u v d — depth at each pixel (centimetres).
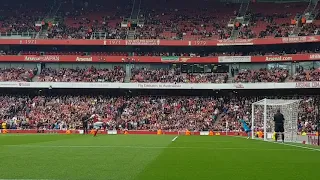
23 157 1517
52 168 1182
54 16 7662
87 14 7762
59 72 7044
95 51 7300
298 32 6781
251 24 7231
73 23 7519
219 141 3117
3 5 7906
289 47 6850
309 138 3344
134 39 7044
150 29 7362
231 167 1222
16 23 7475
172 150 1966
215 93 6769
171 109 6469
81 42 7056
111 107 6556
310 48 6756
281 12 7438
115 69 7119
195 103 6588
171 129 5988
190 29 7325
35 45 7212
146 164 1297
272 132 3859
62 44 7075
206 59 6850
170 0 8038
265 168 1202
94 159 1460
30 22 7500
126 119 6259
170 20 7569
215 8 7825
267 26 7106
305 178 1005
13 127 6028
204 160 1438
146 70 7056
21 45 7244
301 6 7494
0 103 6650
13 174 1050
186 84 6575
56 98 6788
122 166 1240
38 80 6831
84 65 7181
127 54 7188
